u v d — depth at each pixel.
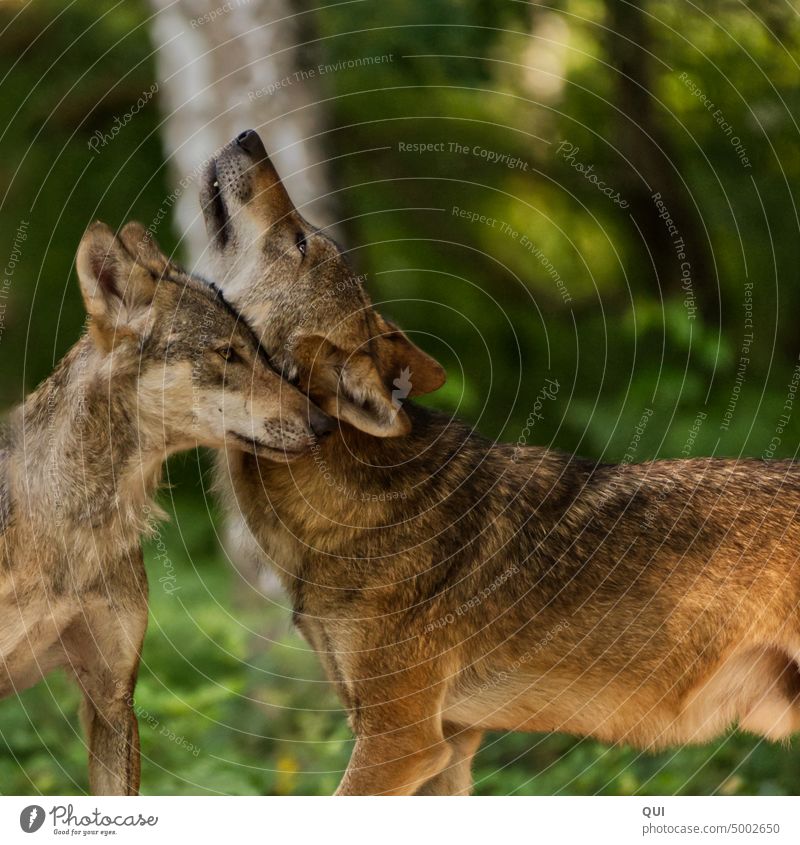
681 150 16.36
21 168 17.31
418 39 15.31
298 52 13.86
